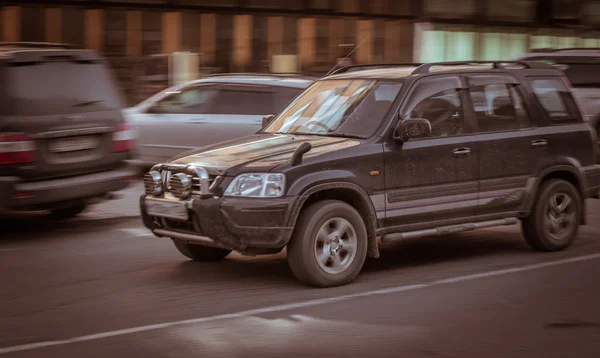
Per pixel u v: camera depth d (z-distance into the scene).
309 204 7.41
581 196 9.18
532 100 8.84
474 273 8.00
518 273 8.01
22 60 9.55
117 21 21.39
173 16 22.16
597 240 9.70
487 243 9.52
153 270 8.14
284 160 7.30
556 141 8.91
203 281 7.67
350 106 8.16
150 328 6.16
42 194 9.55
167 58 22.16
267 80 13.76
